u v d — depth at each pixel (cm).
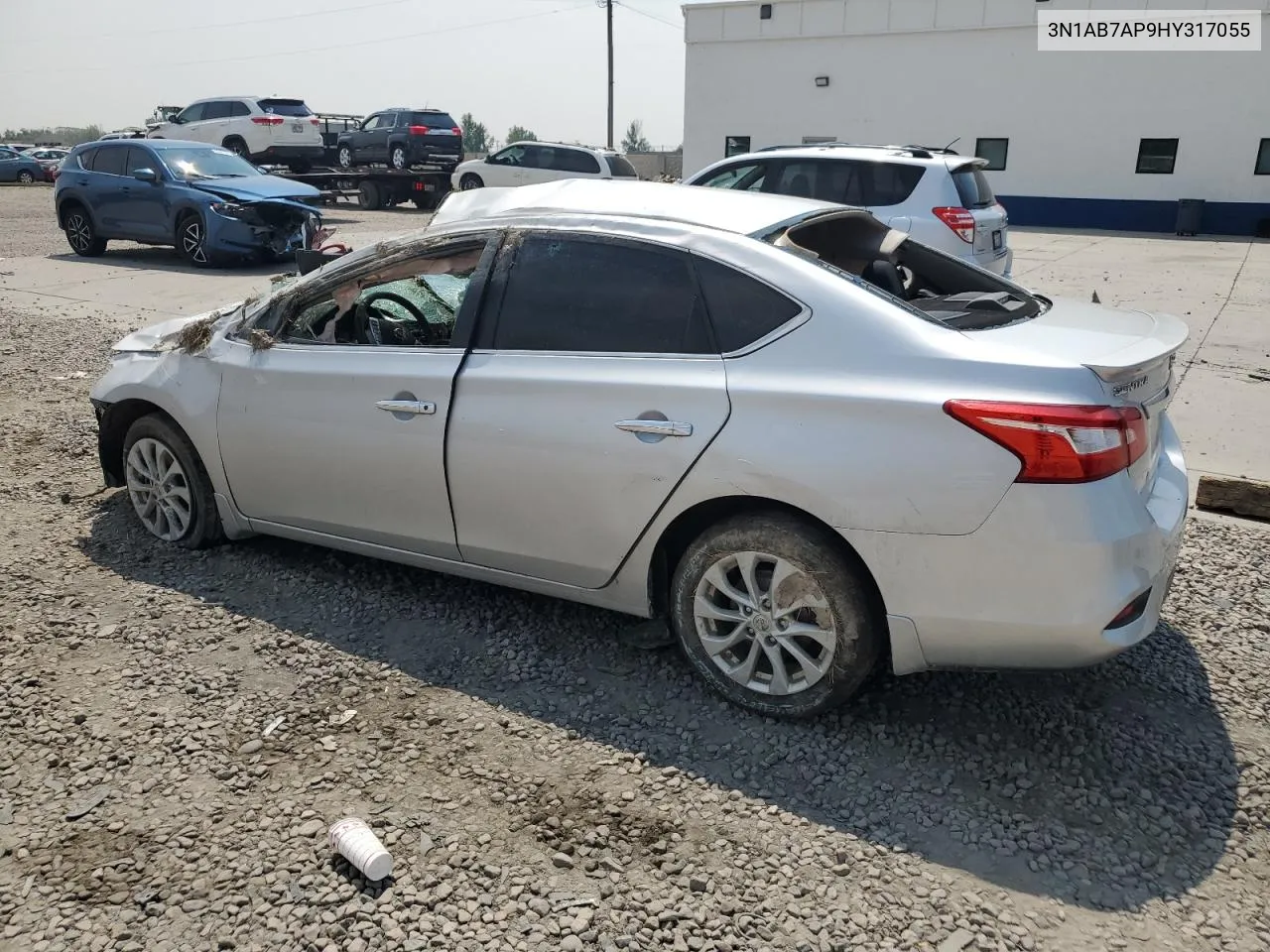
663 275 338
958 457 283
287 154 2508
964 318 335
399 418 374
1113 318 352
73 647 378
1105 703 346
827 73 2575
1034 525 279
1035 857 273
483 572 382
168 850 273
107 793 295
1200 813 291
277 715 336
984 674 363
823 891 260
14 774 304
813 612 319
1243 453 620
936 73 2461
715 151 2766
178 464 455
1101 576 280
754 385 311
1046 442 276
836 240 429
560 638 388
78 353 887
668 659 372
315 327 429
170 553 461
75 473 572
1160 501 321
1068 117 2353
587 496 340
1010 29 2356
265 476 420
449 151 2566
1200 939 245
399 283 421
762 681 334
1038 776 306
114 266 1460
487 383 356
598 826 284
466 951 240
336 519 407
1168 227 2309
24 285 1280
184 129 2575
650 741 323
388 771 307
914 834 281
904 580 295
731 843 278
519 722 333
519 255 365
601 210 368
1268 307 1142
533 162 2316
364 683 355
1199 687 357
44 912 251
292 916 250
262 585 430
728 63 2692
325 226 1947
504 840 278
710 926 248
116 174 1501
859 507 295
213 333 441
